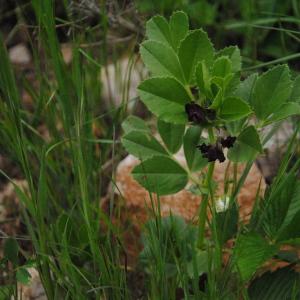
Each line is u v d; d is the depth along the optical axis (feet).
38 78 1.75
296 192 1.36
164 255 1.31
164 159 1.33
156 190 1.32
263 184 1.61
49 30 1.54
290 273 1.37
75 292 1.39
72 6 1.88
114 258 1.49
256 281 1.38
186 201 1.59
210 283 1.28
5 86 1.52
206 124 1.23
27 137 1.81
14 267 1.46
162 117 1.24
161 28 1.31
